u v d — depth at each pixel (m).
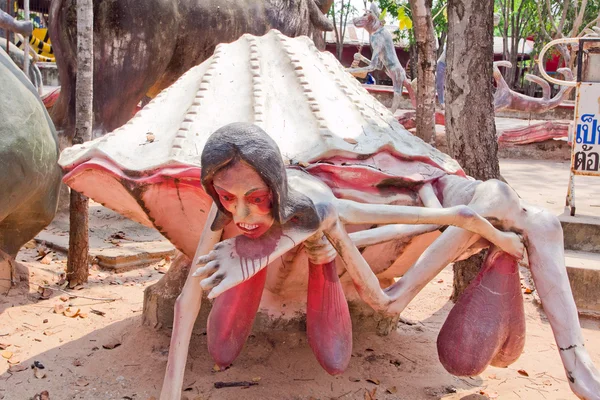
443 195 3.34
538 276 3.09
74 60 6.24
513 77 31.47
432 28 6.82
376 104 4.02
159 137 3.43
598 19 21.31
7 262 4.63
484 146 4.61
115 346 3.79
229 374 3.44
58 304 4.46
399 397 3.32
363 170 3.14
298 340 3.73
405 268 3.59
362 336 3.96
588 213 6.45
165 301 3.95
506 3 31.27
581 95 5.96
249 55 3.96
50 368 3.50
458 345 3.01
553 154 14.32
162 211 3.30
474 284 3.10
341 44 32.09
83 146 3.64
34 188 4.40
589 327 4.71
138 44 6.32
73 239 4.88
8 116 4.17
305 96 3.59
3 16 5.15
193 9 6.66
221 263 2.47
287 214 2.45
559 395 3.44
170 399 2.79
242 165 2.29
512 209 3.11
